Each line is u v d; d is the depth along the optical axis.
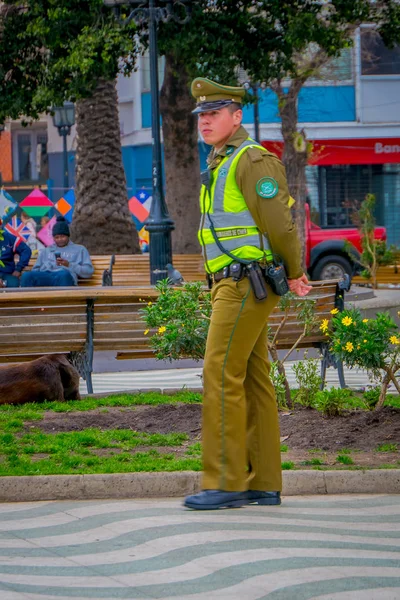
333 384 27.28
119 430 19.30
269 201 13.67
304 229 61.91
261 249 13.93
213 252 14.09
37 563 11.75
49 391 22.08
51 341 24.22
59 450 17.45
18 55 47.88
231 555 11.89
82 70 43.12
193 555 11.91
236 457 14.12
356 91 84.62
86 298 24.05
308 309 21.34
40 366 22.12
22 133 104.44
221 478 14.13
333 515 14.04
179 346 20.05
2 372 21.89
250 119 83.19
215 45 44.25
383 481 15.79
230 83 44.69
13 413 20.69
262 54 46.22
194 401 22.28
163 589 10.69
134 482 15.43
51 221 61.50
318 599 10.33
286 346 25.30
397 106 85.38
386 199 86.06
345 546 12.35
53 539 12.81
